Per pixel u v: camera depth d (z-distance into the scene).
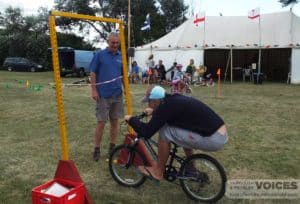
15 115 10.75
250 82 24.86
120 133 8.38
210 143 4.66
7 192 5.21
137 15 48.88
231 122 9.98
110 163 5.54
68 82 23.94
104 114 6.43
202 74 22.94
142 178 5.31
